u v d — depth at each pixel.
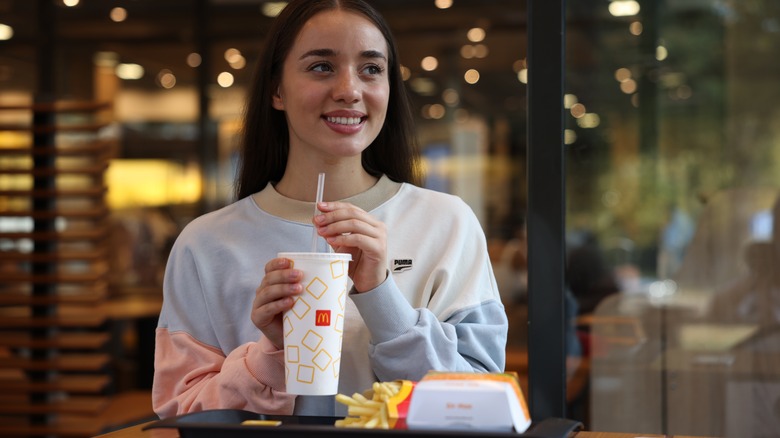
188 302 1.59
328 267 1.17
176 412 1.47
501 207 8.90
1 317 4.67
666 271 2.63
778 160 3.39
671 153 3.23
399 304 1.35
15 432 4.54
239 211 1.64
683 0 3.36
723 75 3.47
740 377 2.36
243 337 1.54
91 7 7.11
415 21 7.88
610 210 2.57
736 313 2.46
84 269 5.24
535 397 1.66
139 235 7.47
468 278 1.56
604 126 2.62
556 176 1.63
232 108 7.41
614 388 2.33
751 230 2.57
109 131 7.38
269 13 7.27
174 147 7.51
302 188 1.60
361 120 1.49
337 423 1.10
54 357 4.71
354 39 1.46
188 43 7.40
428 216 1.61
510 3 7.60
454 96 8.54
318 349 1.18
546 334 1.65
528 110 1.63
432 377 1.04
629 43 2.96
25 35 6.98
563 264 1.64
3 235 4.68
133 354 6.69
